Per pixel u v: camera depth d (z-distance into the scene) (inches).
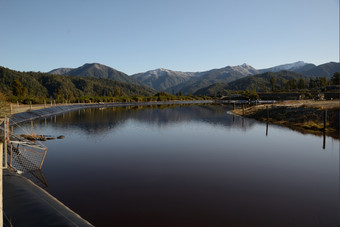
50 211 324.8
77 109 2933.1
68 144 880.9
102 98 4311.0
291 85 6269.7
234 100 5275.6
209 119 1749.5
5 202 337.1
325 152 770.2
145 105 3993.6
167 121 1622.8
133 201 419.5
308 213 376.8
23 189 387.5
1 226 184.2
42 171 572.7
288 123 1406.3
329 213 375.9
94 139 982.4
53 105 2615.7
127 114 2164.1
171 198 432.5
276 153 761.6
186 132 1167.6
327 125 1211.2
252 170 595.2
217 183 506.9
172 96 5684.1
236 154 749.9
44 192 412.5
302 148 827.4
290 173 572.4
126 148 821.9
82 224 311.0
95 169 595.5
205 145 877.2
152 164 642.2
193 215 370.6
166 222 349.7
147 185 494.0
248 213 377.1
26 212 314.5
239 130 1230.9
